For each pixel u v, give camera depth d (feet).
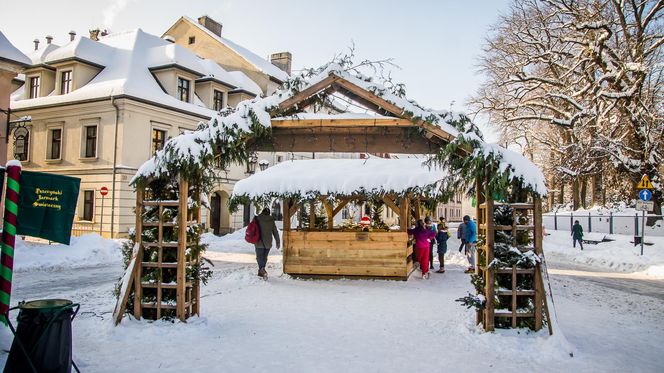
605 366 18.79
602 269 58.13
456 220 277.03
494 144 22.56
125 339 21.43
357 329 24.09
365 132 26.71
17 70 58.75
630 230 100.07
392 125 24.81
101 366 18.06
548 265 61.57
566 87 94.32
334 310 28.73
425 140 26.40
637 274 52.60
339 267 42.27
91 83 91.20
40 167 92.89
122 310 22.86
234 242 83.71
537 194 21.94
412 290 36.52
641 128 87.92
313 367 18.39
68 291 35.04
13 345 15.23
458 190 26.25
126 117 84.58
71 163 89.25
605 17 89.66
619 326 26.02
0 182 20.06
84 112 88.07
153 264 23.52
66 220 20.75
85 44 93.15
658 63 87.10
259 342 21.61
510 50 104.06
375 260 41.93
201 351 20.15
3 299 19.22
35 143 93.76
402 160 45.16
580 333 24.04
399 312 28.19
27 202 20.38
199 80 103.24
